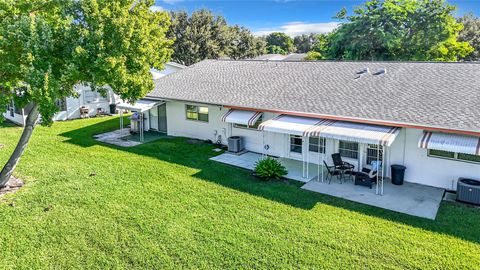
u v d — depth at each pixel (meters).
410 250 12.49
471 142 15.77
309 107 21.48
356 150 20.78
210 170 21.38
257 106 23.16
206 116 28.17
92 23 16.16
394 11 47.22
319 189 18.34
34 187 18.17
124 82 17.19
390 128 18.16
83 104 39.38
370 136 17.09
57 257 12.19
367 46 48.75
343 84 23.72
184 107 29.42
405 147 19.00
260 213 15.52
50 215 15.12
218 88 27.91
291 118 21.12
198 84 29.86
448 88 20.03
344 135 17.61
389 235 13.55
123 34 16.64
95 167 21.62
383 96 20.80
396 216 15.17
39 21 15.01
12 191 17.58
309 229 14.05
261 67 31.28
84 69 16.44
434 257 12.06
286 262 11.88
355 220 14.83
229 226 14.32
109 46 16.64
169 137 30.05
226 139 27.11
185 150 25.88
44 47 15.01
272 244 12.96
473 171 17.25
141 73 18.61
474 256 12.09
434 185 18.52
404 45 48.09
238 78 29.41
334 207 16.14
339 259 12.01
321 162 22.38
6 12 15.09
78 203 16.34
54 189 17.95
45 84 14.35
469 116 16.81
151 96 29.31
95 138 29.50
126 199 16.88
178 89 29.56
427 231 13.85
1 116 15.45
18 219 14.73
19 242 13.04
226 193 17.77
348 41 50.41
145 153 24.98
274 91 25.02
